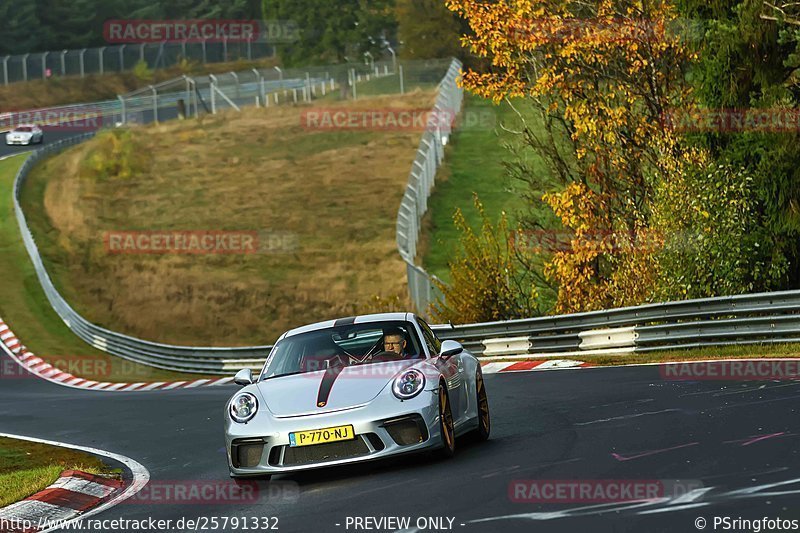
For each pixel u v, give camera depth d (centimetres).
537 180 10162
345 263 17388
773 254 7425
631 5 8475
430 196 17388
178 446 5253
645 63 8438
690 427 3525
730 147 7694
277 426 3319
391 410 3297
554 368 6750
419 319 3919
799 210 7281
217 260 18138
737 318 6488
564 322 7681
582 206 8831
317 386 3462
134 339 12862
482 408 3959
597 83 8925
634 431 3594
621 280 8162
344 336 3800
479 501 2702
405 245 13388
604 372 6000
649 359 6456
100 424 6906
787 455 2864
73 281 17688
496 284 9356
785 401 3872
